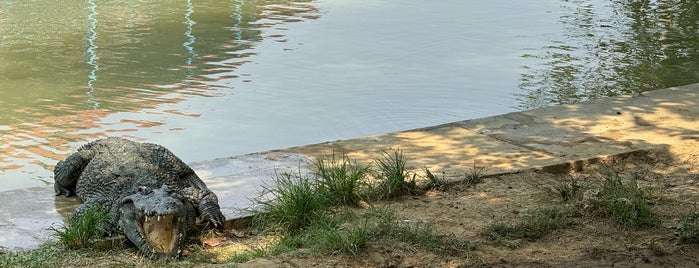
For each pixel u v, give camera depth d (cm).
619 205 792
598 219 792
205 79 1409
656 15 1909
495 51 1596
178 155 1105
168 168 862
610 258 718
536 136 1012
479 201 838
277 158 947
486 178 890
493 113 1265
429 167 918
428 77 1438
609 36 1711
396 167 865
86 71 1433
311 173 896
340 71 1467
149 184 812
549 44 1647
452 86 1394
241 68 1473
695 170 925
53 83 1371
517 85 1389
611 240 755
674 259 716
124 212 759
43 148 1120
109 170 833
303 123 1235
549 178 899
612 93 1335
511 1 2077
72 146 1128
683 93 1179
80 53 1533
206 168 920
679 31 1753
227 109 1282
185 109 1278
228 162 938
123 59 1504
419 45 1634
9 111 1247
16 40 1609
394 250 729
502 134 1020
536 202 838
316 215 785
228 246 762
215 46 1600
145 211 723
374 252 724
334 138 1179
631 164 942
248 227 800
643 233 767
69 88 1349
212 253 745
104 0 1989
